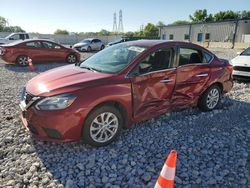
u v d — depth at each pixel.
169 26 47.06
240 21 36.41
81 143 3.86
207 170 3.28
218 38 39.44
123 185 2.97
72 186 2.92
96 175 3.13
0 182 2.98
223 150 3.80
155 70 4.22
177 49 4.55
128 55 4.25
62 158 3.46
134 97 3.96
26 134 4.13
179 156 3.59
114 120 3.83
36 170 3.21
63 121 3.39
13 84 8.11
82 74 3.96
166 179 1.91
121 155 3.58
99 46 26.61
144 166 3.34
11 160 3.43
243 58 8.83
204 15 65.88
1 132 4.19
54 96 3.42
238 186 2.99
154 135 4.21
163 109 4.49
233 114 5.33
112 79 3.79
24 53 12.45
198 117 5.07
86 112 3.48
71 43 43.00
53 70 4.45
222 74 5.38
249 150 3.83
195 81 4.86
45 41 13.15
